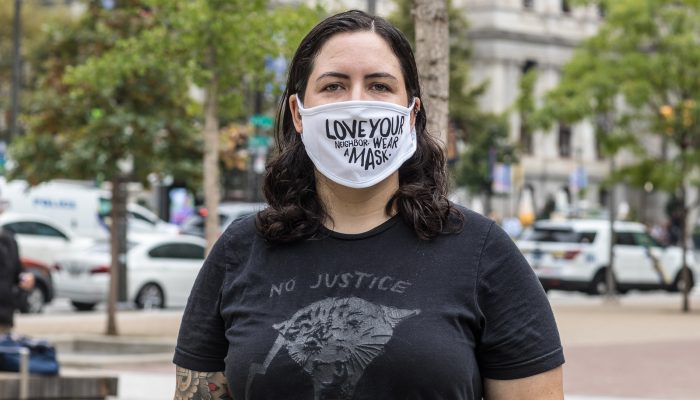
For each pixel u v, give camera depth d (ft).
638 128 95.04
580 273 107.65
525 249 109.60
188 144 62.23
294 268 10.63
